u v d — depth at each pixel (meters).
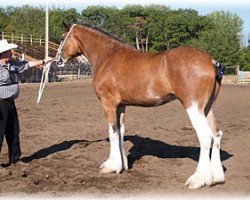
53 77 40.72
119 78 7.09
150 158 8.67
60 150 9.34
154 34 91.06
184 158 8.70
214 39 80.56
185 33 89.12
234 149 9.53
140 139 10.71
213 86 6.48
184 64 6.41
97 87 7.41
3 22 87.38
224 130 12.16
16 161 7.92
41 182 6.88
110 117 7.38
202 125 6.35
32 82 37.91
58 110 16.27
